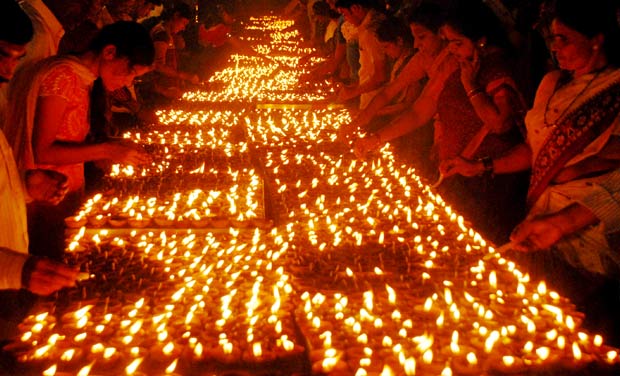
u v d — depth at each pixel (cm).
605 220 342
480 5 520
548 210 396
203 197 546
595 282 381
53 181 404
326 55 1528
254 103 1083
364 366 276
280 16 2598
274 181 604
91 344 292
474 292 357
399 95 906
